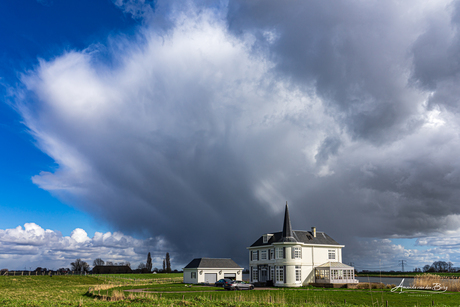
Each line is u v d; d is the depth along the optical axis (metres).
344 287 67.19
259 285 76.00
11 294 58.81
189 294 51.28
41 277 90.88
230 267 86.44
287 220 75.69
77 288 74.31
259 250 82.31
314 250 76.56
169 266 175.25
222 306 38.28
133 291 57.31
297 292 54.81
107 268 169.62
